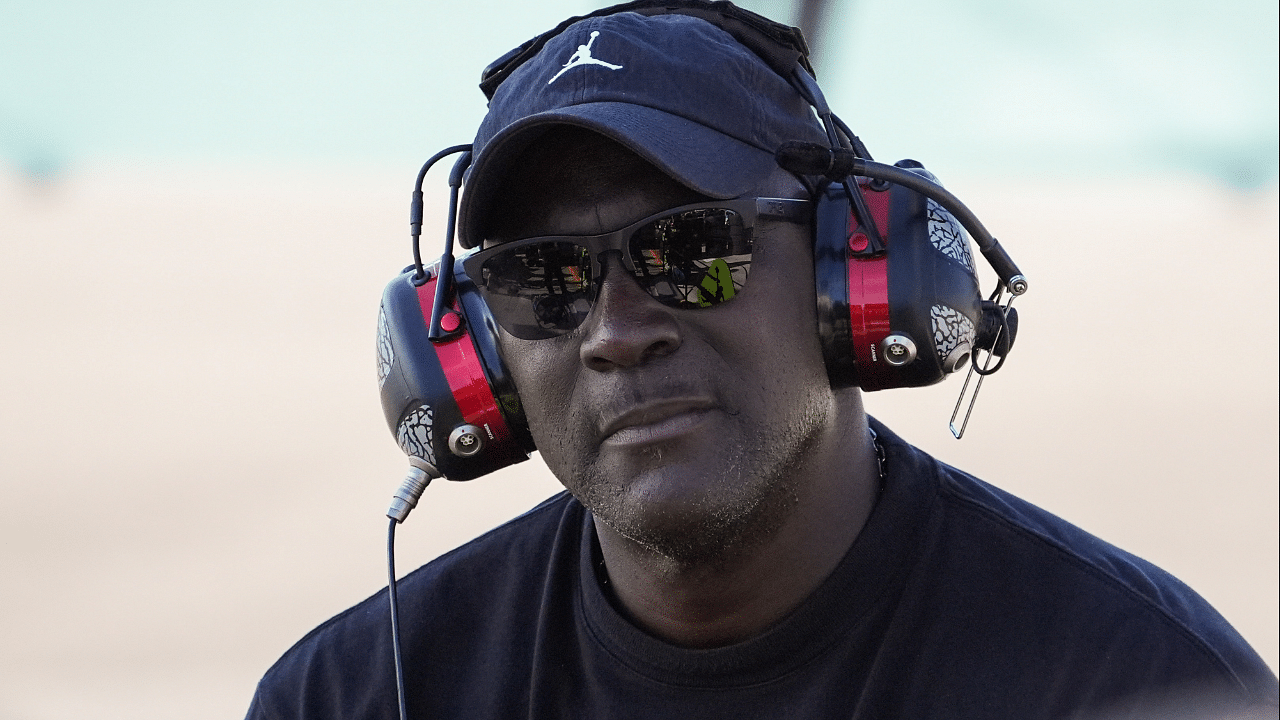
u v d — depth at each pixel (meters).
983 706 6.00
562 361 6.21
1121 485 24.83
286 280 47.91
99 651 21.31
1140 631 5.99
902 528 6.41
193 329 41.75
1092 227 49.62
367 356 38.22
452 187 6.84
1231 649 6.07
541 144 6.14
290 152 73.81
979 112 60.16
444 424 6.82
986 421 28.12
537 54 6.60
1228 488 24.48
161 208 61.31
